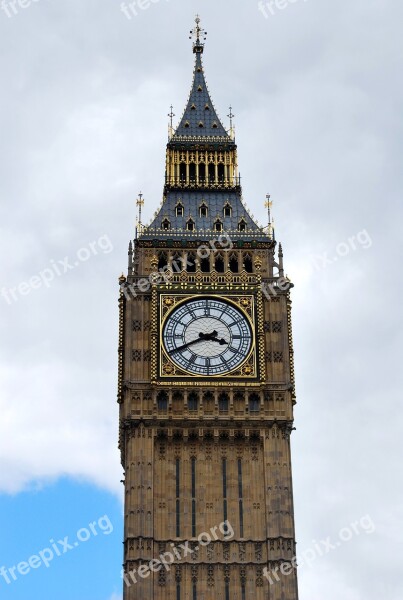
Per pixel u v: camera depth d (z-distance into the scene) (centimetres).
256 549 12256
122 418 12900
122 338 13225
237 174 14312
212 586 12100
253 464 12631
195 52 15200
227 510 12412
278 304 13300
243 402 12788
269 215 13800
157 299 13112
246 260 13588
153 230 13662
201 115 14688
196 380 12812
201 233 13688
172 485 12500
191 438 12688
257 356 12938
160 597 12044
